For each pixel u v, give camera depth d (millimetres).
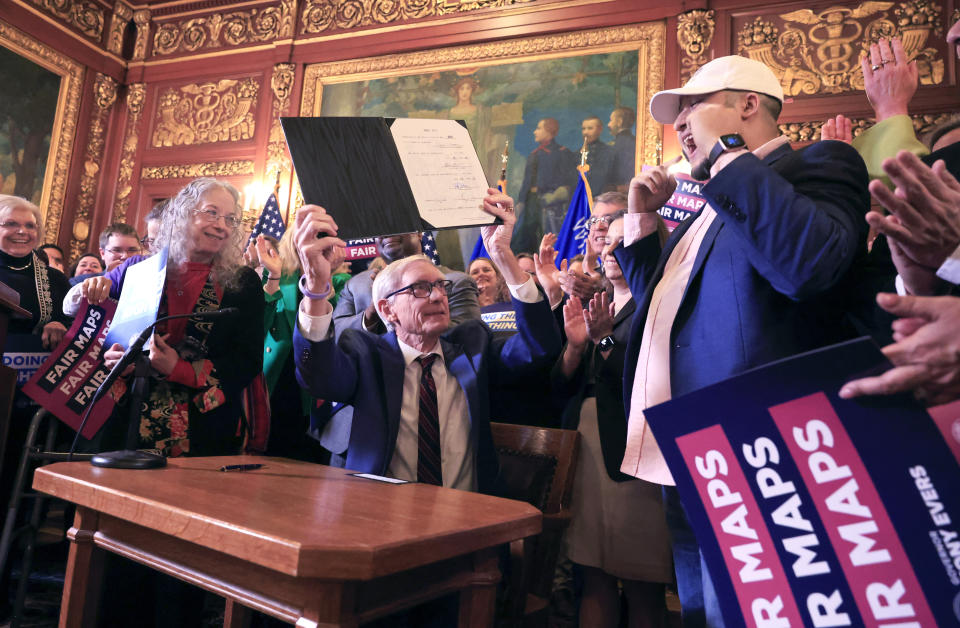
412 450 1786
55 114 7102
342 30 7008
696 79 1387
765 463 794
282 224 5418
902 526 699
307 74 7031
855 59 5371
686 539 1274
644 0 5969
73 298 2307
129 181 7477
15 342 2549
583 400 2100
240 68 7309
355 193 1575
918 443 693
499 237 1868
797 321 1154
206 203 2109
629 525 1864
